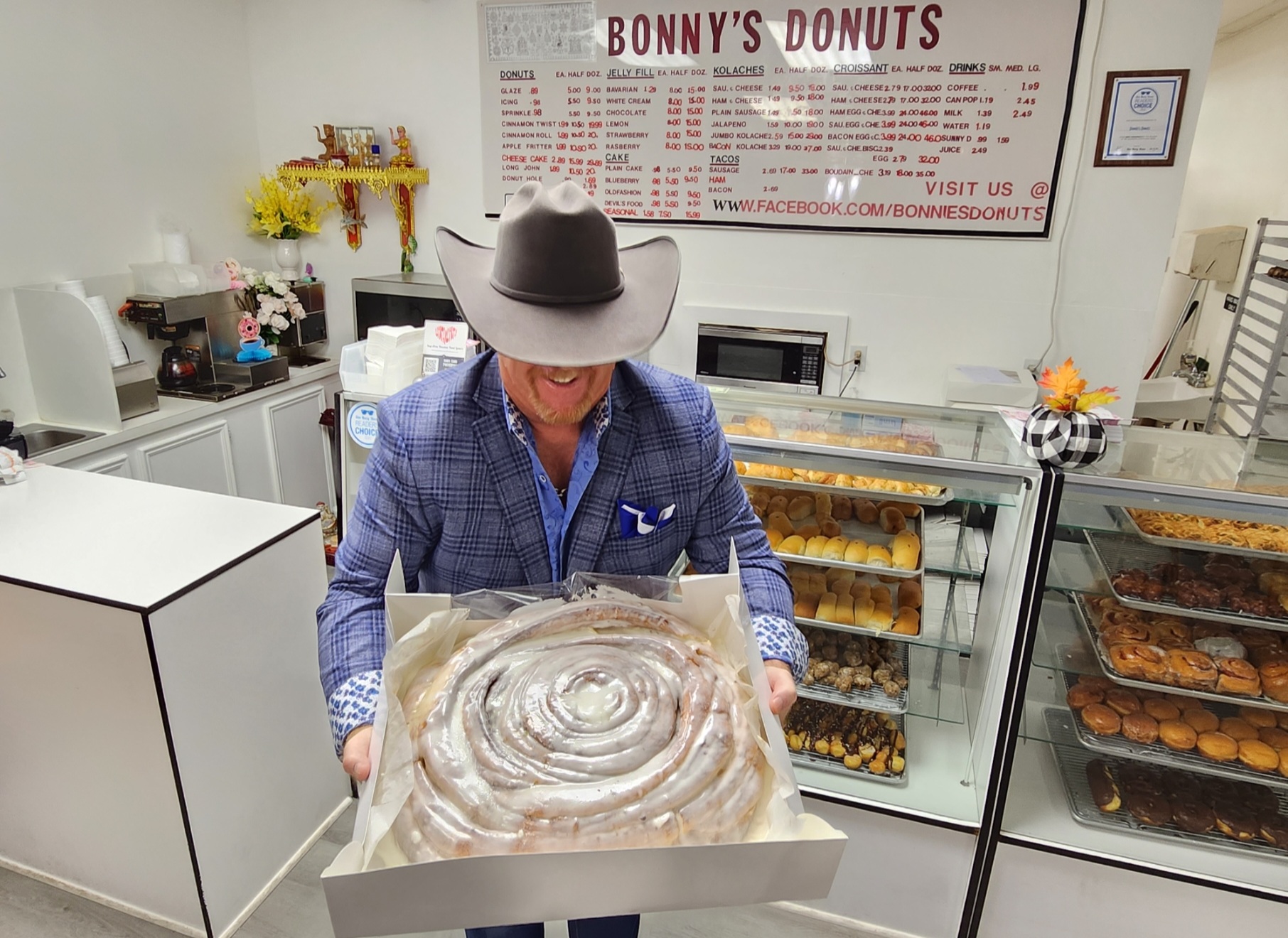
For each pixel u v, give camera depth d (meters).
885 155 2.54
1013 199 2.47
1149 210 2.38
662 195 2.80
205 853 1.67
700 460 1.14
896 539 1.75
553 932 1.83
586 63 2.74
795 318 2.78
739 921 1.82
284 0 3.15
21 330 2.68
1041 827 1.64
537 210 0.88
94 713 1.58
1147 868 1.55
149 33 2.95
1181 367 4.40
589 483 1.08
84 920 1.77
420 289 3.00
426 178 3.11
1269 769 1.53
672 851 0.70
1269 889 1.51
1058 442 1.44
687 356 2.91
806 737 1.81
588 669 0.92
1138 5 2.23
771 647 1.06
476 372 1.09
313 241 3.43
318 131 3.26
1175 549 1.55
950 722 1.87
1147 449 1.58
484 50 2.84
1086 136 2.37
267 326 3.28
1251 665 1.52
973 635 1.82
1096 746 1.61
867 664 1.80
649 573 1.17
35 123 2.64
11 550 1.66
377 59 3.08
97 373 2.61
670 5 2.59
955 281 2.60
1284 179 3.71
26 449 2.42
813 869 0.73
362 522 1.10
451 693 0.89
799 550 1.75
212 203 3.30
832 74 2.51
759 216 2.72
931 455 1.54
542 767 0.81
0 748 1.73
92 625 1.50
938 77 2.42
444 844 0.75
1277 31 3.83
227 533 1.76
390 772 0.81
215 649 1.63
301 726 1.92
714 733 0.85
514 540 1.09
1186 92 2.26
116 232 2.94
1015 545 1.54
